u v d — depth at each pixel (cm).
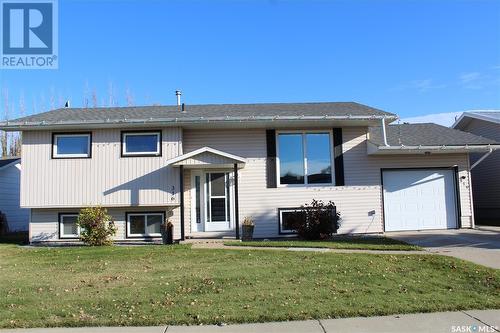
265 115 1650
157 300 768
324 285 851
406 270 967
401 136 1838
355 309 707
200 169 1695
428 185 1778
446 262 1026
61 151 1658
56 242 1647
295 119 1627
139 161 1641
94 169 1642
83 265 1099
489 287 835
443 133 1878
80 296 802
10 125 1600
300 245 1333
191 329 638
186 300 764
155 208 1669
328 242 1422
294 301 751
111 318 680
